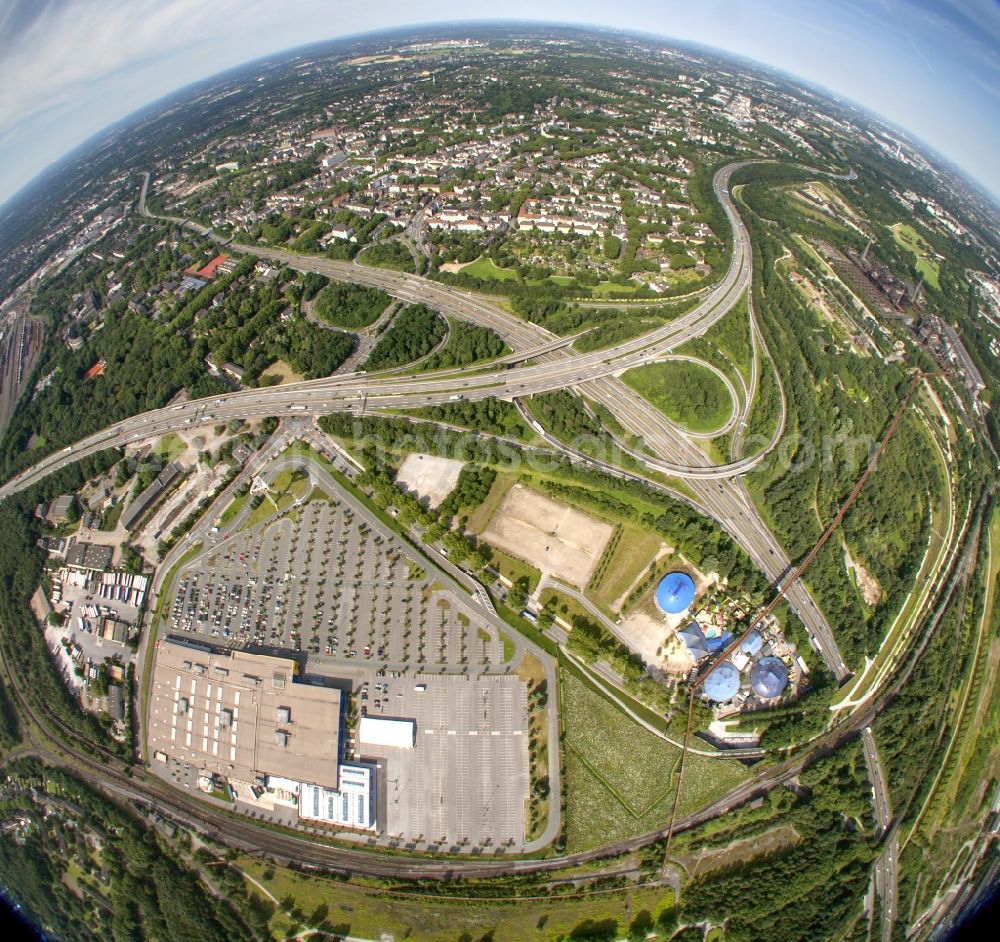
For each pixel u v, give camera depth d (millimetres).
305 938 182625
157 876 199125
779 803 197125
